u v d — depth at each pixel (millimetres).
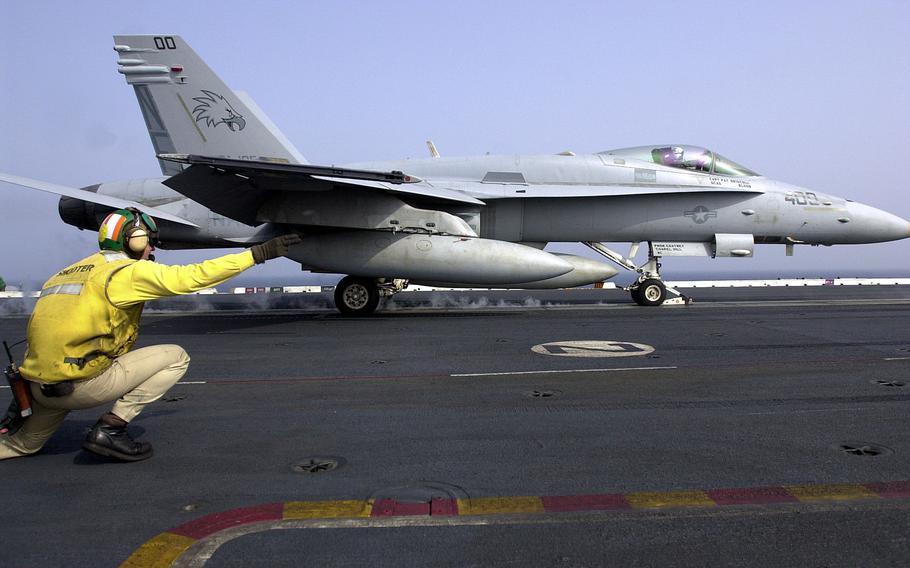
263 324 12195
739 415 5090
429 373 7031
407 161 16078
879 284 24859
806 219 15516
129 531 3012
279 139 15422
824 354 7953
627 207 15398
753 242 15781
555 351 8398
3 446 4105
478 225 14789
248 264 3783
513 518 3113
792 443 4320
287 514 3184
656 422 4906
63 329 3680
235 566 2643
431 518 3117
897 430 4621
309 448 4328
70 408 3934
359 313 14156
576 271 13898
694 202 15430
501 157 15836
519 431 4691
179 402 5766
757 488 3486
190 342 9734
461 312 14297
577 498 3363
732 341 9102
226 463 4023
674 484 3561
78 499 3434
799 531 2949
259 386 6453
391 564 2652
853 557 2693
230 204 12719
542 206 15289
